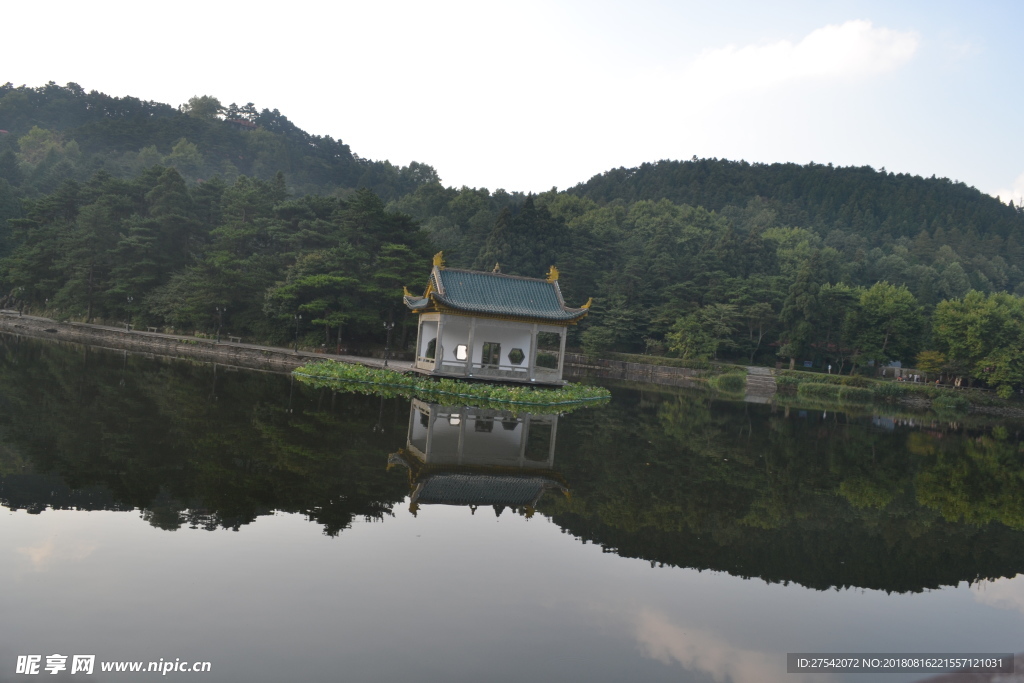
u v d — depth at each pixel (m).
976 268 179.12
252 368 48.69
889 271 151.62
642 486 19.31
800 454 28.81
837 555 14.50
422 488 16.52
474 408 35.59
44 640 7.98
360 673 7.79
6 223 99.69
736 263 116.00
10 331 67.44
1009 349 75.88
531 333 45.38
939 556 15.16
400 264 68.06
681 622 10.23
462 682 7.77
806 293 90.75
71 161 164.38
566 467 21.09
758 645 9.67
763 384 82.62
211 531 11.98
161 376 35.91
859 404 70.31
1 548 10.52
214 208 86.25
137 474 15.05
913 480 25.03
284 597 9.66
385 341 71.44
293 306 66.06
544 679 8.03
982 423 61.41
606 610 10.38
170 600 9.26
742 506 18.05
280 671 7.68
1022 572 14.48
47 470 14.74
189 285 70.69
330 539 12.18
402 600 9.95
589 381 70.38
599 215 174.88
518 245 119.44
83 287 77.94
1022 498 23.38
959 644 10.27
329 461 18.33
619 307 99.81
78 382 30.00
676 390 67.81
